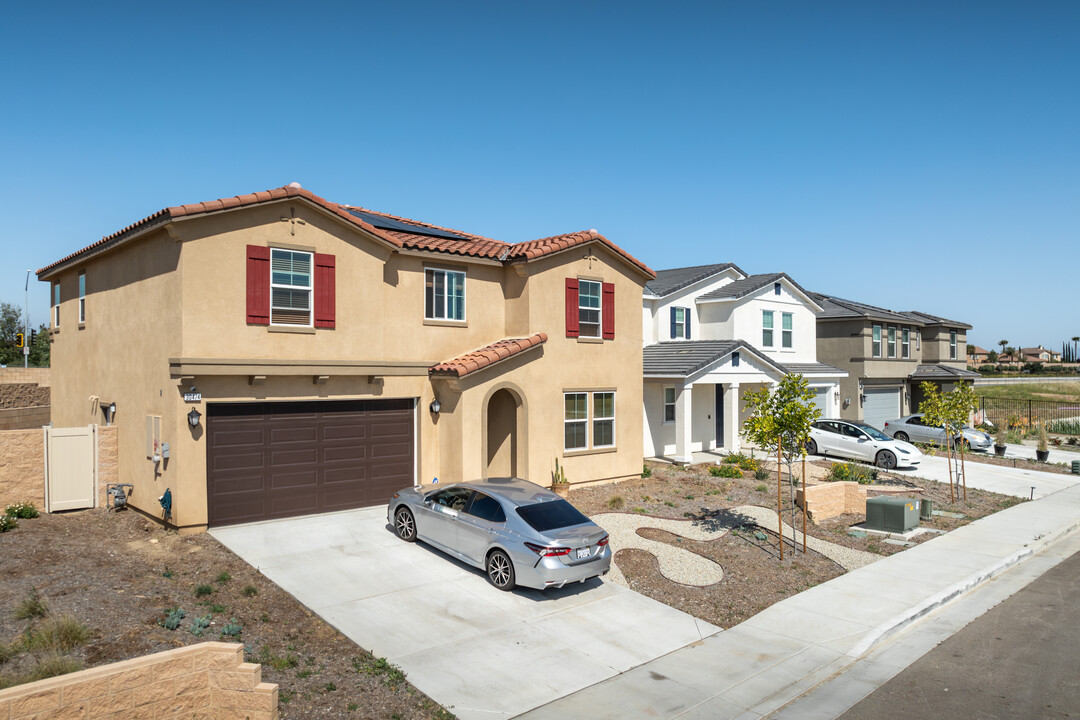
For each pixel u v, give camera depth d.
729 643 9.73
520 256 17.09
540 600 10.93
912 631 10.47
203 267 12.82
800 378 13.23
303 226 14.04
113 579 10.31
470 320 17.22
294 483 14.40
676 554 13.13
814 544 14.46
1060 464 26.38
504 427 17.78
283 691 7.71
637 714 7.70
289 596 10.46
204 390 13.05
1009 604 11.64
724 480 19.97
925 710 7.95
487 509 11.73
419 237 17.02
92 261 17.16
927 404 19.73
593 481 18.59
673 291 26.30
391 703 7.68
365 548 12.74
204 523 13.16
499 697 7.95
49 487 14.12
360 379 15.18
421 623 9.83
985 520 17.28
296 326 13.95
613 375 19.06
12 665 7.47
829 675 8.88
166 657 6.82
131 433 14.69
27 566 10.48
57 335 20.28
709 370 22.92
